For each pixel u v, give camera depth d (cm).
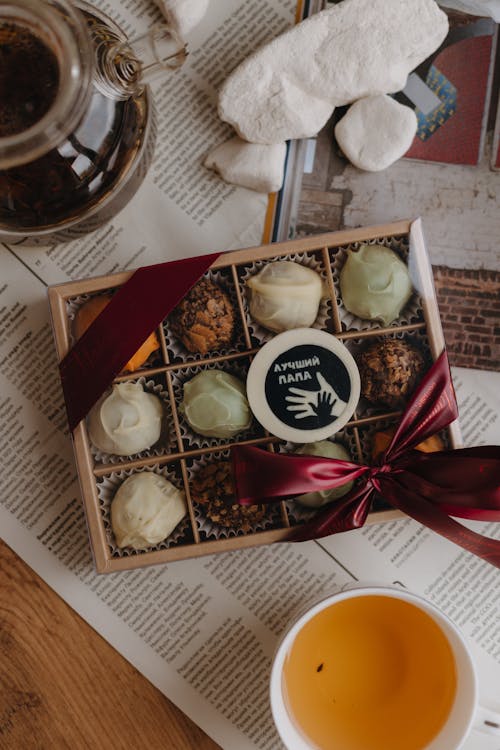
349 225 53
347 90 51
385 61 51
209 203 53
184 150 53
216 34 53
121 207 51
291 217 53
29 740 53
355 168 53
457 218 53
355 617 51
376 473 48
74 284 48
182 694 53
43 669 53
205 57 53
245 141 53
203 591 53
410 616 50
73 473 54
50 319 53
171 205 53
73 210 47
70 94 42
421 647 50
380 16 50
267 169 52
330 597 46
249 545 49
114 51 44
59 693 53
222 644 53
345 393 48
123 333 48
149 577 53
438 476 48
